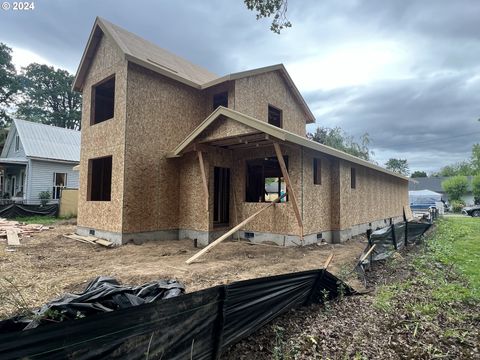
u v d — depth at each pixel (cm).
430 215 1764
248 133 793
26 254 761
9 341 157
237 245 914
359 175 1259
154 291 319
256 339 338
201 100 1178
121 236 898
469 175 4931
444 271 648
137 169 944
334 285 476
